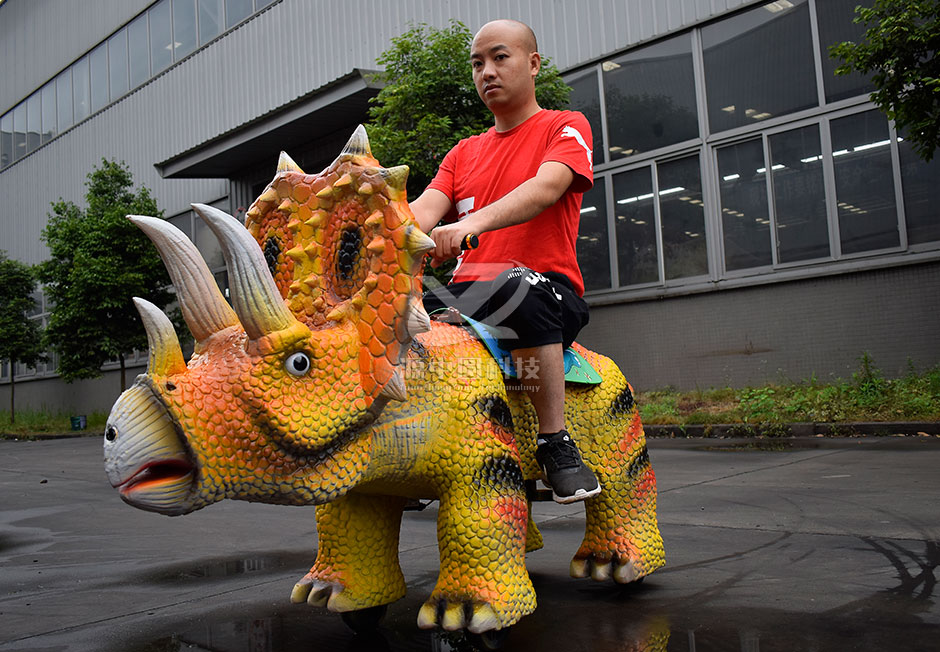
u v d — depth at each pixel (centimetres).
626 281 1089
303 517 448
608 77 1104
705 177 1018
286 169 176
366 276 157
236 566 315
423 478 181
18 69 2289
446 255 173
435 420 177
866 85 902
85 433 1520
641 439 239
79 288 1455
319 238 165
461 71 938
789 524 344
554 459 194
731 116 1001
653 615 213
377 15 1334
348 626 214
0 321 1838
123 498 133
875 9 730
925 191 861
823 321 924
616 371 238
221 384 141
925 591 228
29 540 398
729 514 377
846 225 913
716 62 1012
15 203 2294
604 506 232
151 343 140
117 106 1920
